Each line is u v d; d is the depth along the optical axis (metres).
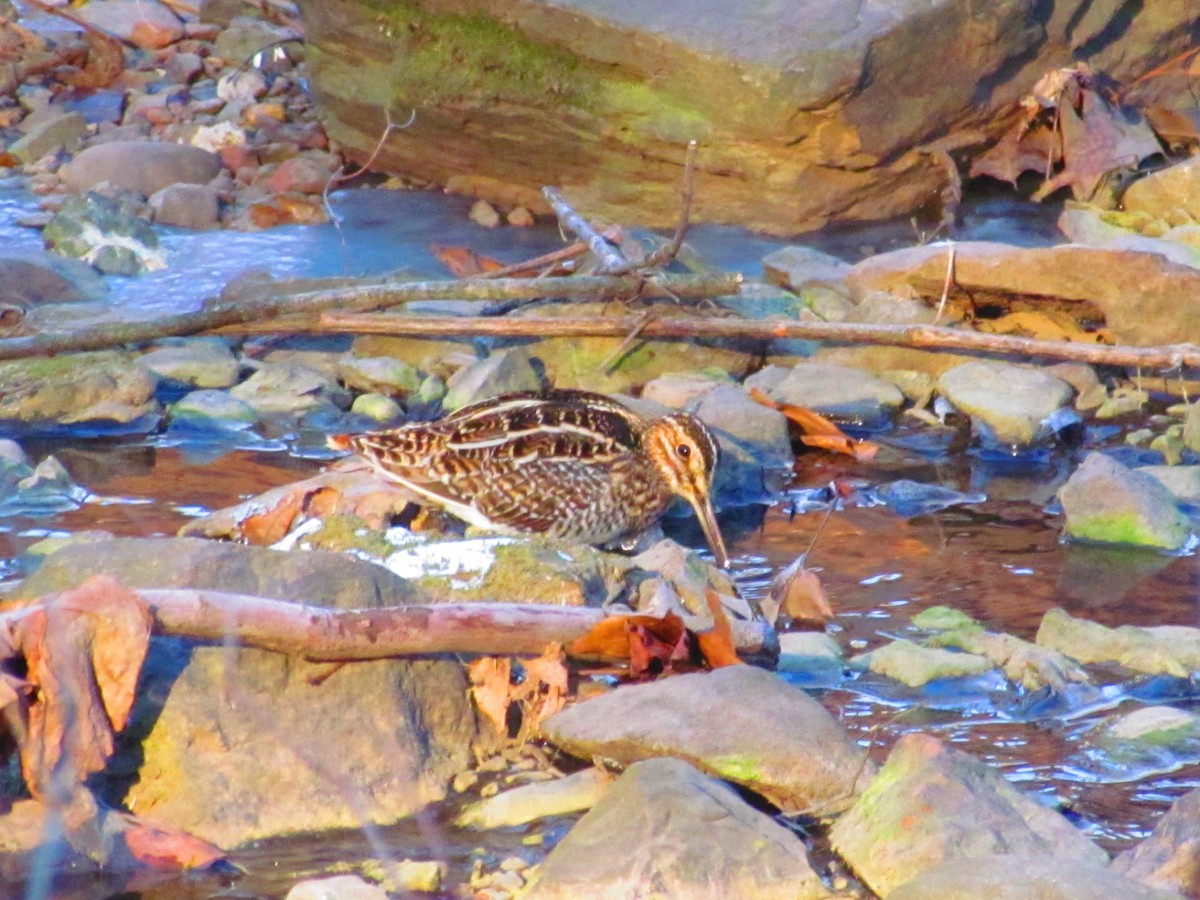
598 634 8.33
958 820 7.06
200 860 7.19
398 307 13.75
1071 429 12.64
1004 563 10.54
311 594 8.13
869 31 14.57
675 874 6.79
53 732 7.11
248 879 7.14
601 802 7.16
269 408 12.76
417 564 9.18
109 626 7.23
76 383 12.56
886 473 12.10
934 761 7.30
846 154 15.02
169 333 12.77
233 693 7.63
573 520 10.59
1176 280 13.01
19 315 13.71
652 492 10.74
